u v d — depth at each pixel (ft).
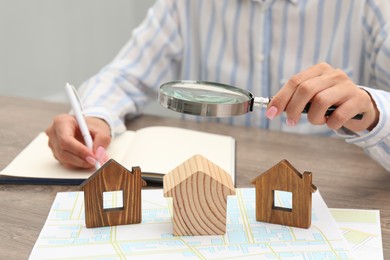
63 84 6.82
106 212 2.11
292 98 2.35
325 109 2.34
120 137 3.05
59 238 2.03
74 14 6.60
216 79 4.17
